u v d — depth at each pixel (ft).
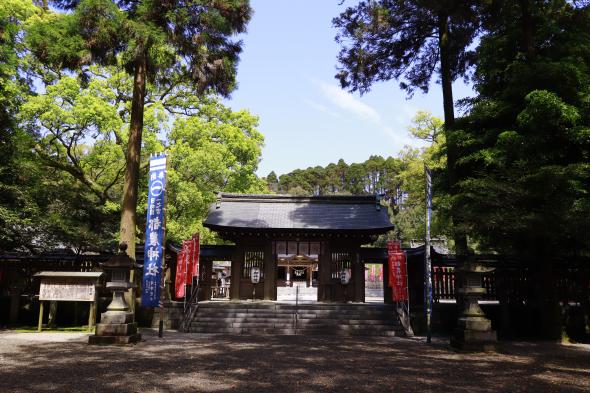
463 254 43.11
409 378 25.07
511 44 48.11
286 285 119.85
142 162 73.77
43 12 71.92
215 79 52.85
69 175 72.43
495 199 41.50
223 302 56.49
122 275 38.78
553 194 39.91
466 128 48.80
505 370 28.04
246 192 91.71
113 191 76.38
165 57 50.19
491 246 50.98
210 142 81.10
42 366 26.63
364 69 56.85
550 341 44.75
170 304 53.01
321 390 21.81
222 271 105.09
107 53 47.60
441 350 37.06
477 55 52.03
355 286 62.18
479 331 36.11
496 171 43.96
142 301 42.63
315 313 53.36
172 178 70.90
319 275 62.90
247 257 63.36
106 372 25.22
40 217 53.93
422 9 50.80
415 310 53.67
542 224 38.19
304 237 63.41
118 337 36.32
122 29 44.86
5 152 51.42
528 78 41.73
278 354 33.22
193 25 48.08
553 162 41.93
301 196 70.79
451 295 55.67
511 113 45.39
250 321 51.62
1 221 49.39
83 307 54.13
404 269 52.03
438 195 54.08
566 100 40.98
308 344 39.52
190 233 73.61
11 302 52.60
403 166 127.65
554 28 44.39
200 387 22.00
